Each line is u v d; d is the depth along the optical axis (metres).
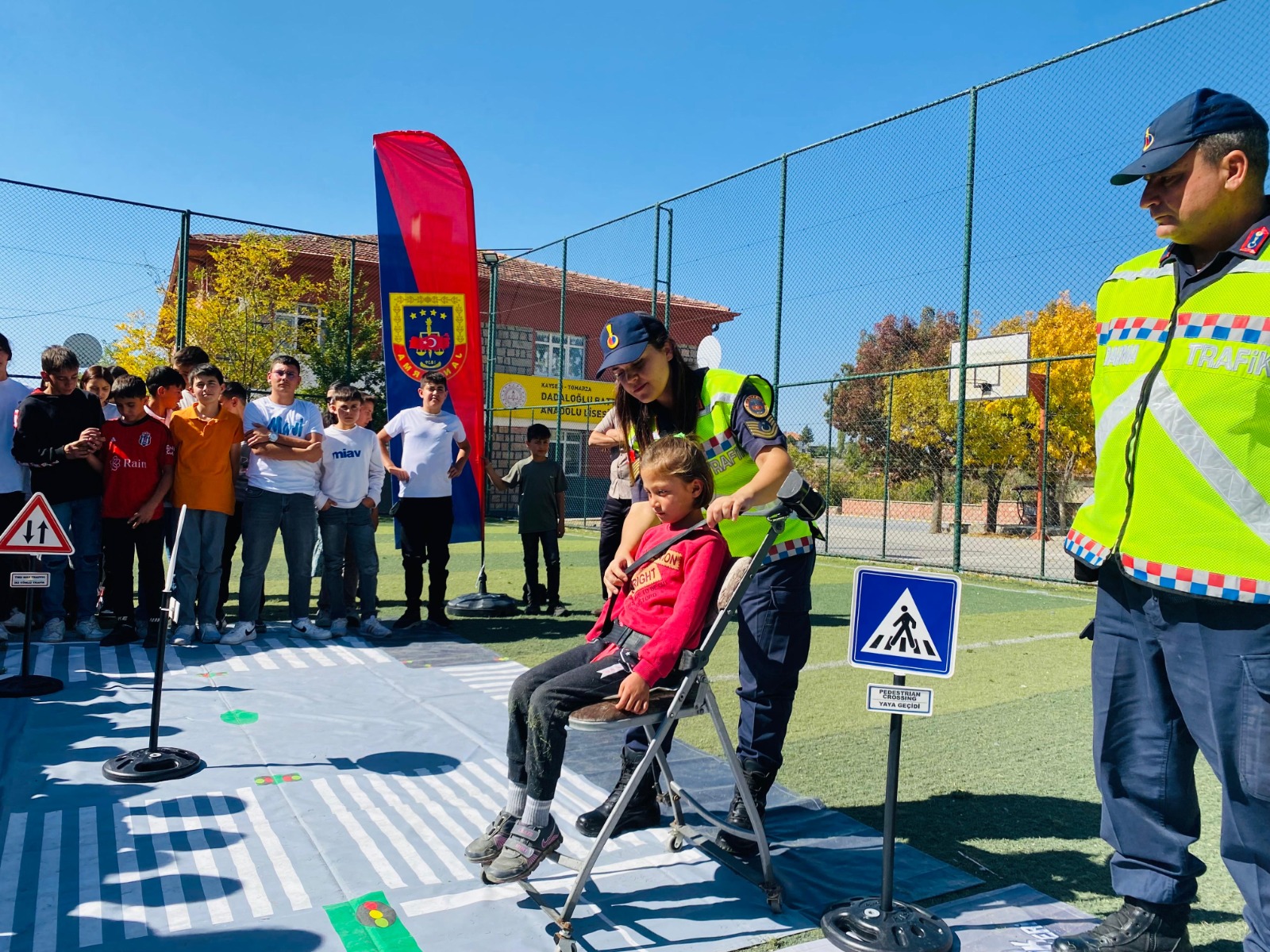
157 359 15.20
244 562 6.13
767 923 2.43
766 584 2.80
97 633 6.07
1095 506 2.26
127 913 2.39
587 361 22.95
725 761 3.80
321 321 18.05
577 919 2.44
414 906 2.47
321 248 18.81
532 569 7.57
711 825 3.11
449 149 7.53
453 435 6.88
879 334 17.39
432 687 4.93
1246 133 1.95
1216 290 2.00
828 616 8.00
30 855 2.73
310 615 7.25
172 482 6.05
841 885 2.67
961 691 5.21
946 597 2.24
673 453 2.59
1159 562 2.04
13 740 3.84
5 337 5.78
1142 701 2.22
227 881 2.59
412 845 2.88
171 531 6.14
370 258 18.88
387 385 7.63
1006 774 3.73
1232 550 1.93
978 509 22.75
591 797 3.37
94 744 3.80
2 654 5.41
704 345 9.01
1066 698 5.04
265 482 6.08
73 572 6.60
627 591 2.69
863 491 27.00
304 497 6.20
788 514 2.54
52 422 5.76
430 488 6.75
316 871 2.67
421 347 7.59
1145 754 2.21
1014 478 22.19
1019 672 5.74
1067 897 2.61
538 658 5.76
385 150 7.53
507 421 21.30
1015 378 12.64
